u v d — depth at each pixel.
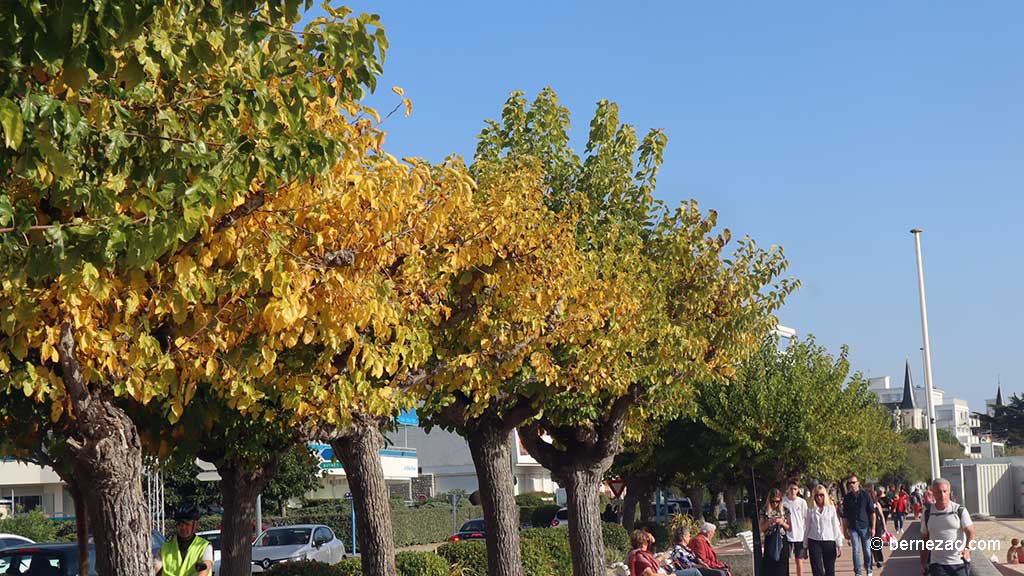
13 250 6.20
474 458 16.33
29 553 14.84
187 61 7.03
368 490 13.04
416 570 19.11
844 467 43.91
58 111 5.85
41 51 5.48
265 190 8.47
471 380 12.98
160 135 7.03
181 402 8.86
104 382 8.41
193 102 7.62
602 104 18.38
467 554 21.86
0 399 10.26
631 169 18.59
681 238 18.30
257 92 7.19
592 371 15.00
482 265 13.13
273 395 10.64
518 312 13.30
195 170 6.94
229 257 8.72
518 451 73.81
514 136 18.23
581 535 17.80
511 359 13.45
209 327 8.91
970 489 53.97
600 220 18.14
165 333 9.14
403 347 10.58
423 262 11.27
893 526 47.41
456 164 12.02
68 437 8.40
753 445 38.25
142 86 7.04
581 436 17.84
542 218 14.29
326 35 7.20
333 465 33.12
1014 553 21.28
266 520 45.25
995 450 123.12
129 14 5.73
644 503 47.59
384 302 10.05
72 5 5.39
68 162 5.96
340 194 9.51
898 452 78.81
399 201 9.97
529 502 64.88
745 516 65.94
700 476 41.62
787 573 18.44
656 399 18.30
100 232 6.60
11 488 50.56
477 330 13.16
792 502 18.75
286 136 7.34
